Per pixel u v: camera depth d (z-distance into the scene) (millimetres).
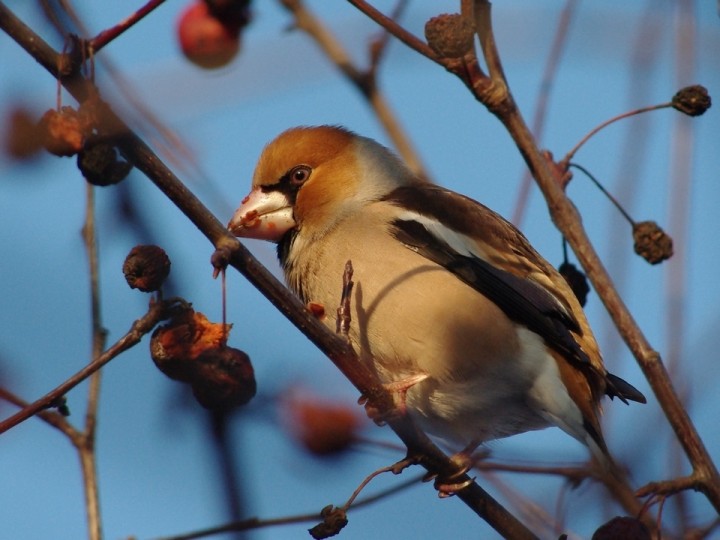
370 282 9438
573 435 8945
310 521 6652
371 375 6973
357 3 7711
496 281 9336
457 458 8484
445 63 7699
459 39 7168
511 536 7793
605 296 7691
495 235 9773
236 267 6328
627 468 7902
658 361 7391
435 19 7238
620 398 8930
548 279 9688
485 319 9250
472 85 7762
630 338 7500
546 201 7961
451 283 9344
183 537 6121
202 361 5906
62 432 6973
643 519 7727
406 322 9242
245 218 10211
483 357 9180
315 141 10383
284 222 10133
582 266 7793
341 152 10344
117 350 5855
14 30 5809
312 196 10094
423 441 7312
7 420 5684
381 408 7035
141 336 5895
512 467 8094
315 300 9773
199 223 6129
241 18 9250
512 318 9312
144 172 5949
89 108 5828
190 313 6078
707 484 6910
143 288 5938
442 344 9164
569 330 9461
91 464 6934
